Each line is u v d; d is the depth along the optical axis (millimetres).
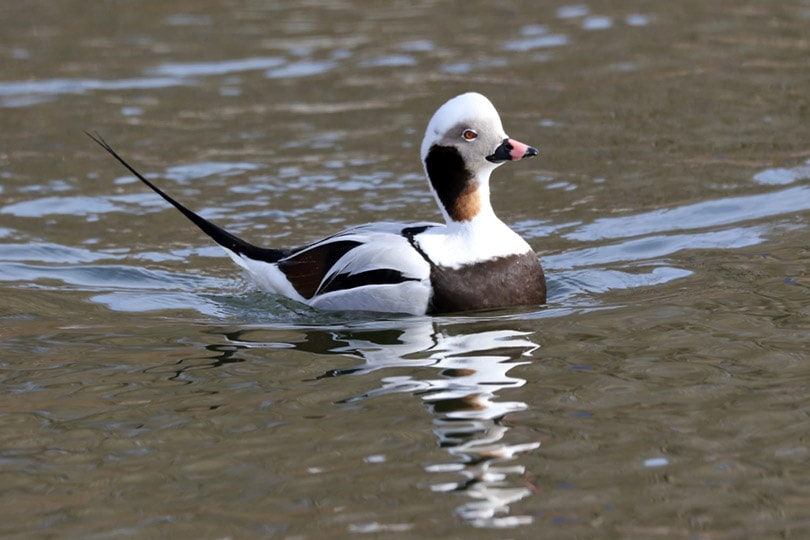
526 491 8055
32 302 12711
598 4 24031
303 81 20328
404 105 19078
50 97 19766
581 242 14273
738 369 10055
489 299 12062
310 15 24047
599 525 7586
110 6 24719
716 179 16000
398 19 23594
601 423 9086
